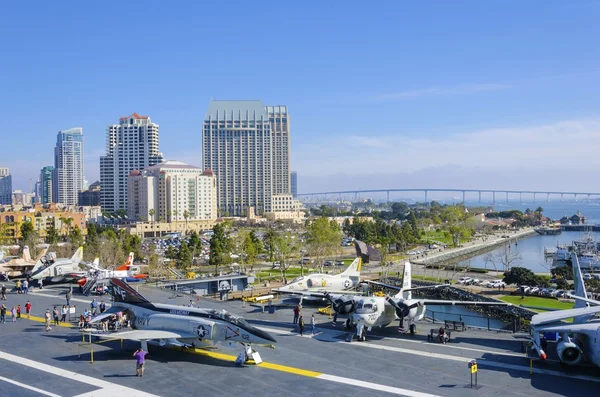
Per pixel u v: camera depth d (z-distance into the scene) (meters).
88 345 51.25
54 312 61.59
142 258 164.50
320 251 158.88
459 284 129.88
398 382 39.94
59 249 153.50
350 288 86.50
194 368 43.91
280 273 145.88
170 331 48.53
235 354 48.41
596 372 41.81
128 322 53.72
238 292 109.19
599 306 45.75
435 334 55.22
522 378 40.50
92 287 82.94
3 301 76.38
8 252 147.88
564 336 42.81
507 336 54.97
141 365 41.62
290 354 48.12
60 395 37.28
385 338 54.34
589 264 156.00
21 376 41.66
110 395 37.31
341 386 39.16
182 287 103.19
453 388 38.41
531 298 106.94
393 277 141.38
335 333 56.75
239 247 156.50
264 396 37.09
